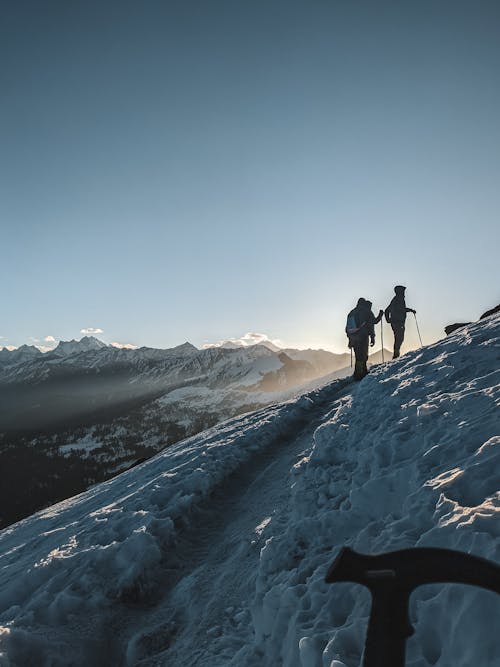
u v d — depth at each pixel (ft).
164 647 15.70
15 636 15.29
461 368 25.58
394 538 12.17
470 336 34.63
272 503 24.52
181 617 17.26
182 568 21.17
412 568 2.95
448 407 19.62
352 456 22.39
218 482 30.32
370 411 27.35
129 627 17.38
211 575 19.42
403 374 31.40
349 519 16.26
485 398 18.54
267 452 36.78
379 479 16.21
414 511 12.87
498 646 7.42
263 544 19.65
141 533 22.04
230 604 16.53
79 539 25.08
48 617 17.54
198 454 38.19
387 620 2.83
